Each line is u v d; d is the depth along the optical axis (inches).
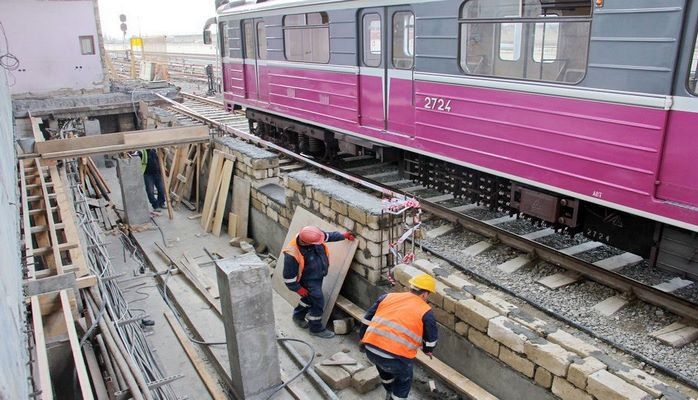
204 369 205.8
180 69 1277.1
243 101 482.6
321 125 374.9
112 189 448.5
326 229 247.8
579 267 222.4
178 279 281.6
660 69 183.6
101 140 357.4
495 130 249.8
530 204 250.5
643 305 203.0
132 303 259.1
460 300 187.0
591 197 214.2
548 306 207.6
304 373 202.7
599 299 209.8
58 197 290.7
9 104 445.1
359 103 335.9
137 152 378.0
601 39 200.2
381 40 306.8
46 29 667.4
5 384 73.5
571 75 264.7
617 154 201.9
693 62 177.5
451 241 268.5
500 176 257.9
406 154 341.4
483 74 251.4
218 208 341.7
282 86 411.5
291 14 377.7
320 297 223.0
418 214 226.7
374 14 311.4
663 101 183.8
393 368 170.2
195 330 233.8
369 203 228.4
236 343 181.0
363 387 192.5
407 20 298.8
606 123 203.6
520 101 235.1
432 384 192.5
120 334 180.7
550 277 225.6
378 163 415.8
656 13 181.9
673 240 204.8
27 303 168.7
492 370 177.5
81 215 295.7
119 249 326.6
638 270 229.3
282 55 401.1
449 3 258.8
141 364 181.5
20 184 293.7
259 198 314.7
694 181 180.7
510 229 277.3
